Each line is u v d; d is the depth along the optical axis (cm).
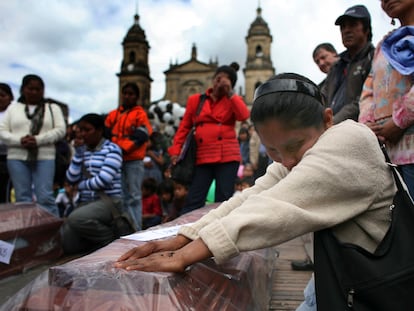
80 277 125
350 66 343
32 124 465
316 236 127
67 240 395
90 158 412
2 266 311
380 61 249
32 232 346
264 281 221
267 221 121
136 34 4609
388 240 119
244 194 166
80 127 409
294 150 131
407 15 240
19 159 463
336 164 122
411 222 119
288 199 123
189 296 125
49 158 474
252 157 1141
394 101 237
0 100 543
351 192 123
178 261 128
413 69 213
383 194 128
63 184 809
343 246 119
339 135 127
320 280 121
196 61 4703
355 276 115
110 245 165
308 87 128
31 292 128
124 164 514
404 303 110
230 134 434
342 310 115
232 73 429
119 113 530
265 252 236
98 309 116
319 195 122
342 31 344
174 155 452
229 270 168
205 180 439
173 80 4722
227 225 126
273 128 128
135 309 114
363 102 277
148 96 4703
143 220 655
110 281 122
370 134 130
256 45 4253
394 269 113
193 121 445
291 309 231
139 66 4575
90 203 396
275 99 125
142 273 125
